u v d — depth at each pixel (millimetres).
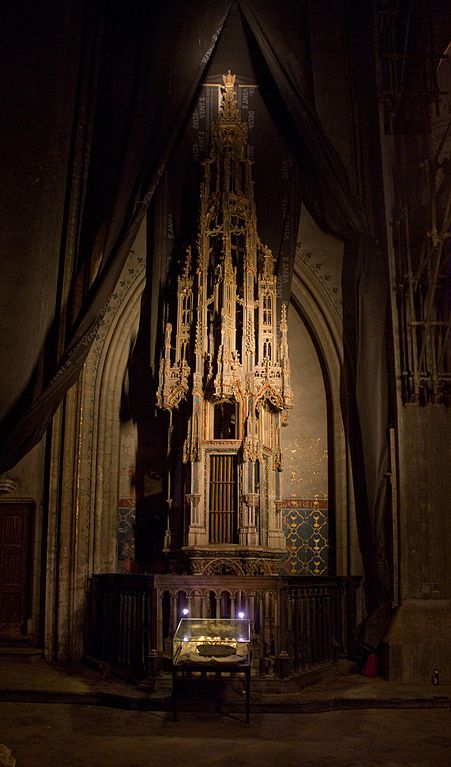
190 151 14805
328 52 14391
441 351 12219
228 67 14969
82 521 13680
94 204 14461
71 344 13078
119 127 14734
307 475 14734
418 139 12844
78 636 13195
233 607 10609
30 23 15297
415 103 12500
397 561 12008
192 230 14453
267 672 10461
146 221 14836
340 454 14031
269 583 10562
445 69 12930
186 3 14203
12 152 14844
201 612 10594
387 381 12797
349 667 11930
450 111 12102
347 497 13789
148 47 14172
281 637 10430
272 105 14859
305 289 14508
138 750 7938
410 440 12156
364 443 12688
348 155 14023
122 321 14500
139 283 14617
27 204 14641
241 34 15031
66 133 14852
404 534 11930
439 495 12000
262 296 13711
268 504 13320
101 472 13969
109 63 15000
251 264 13711
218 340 13344
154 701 9805
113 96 14844
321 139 13539
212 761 7559
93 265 14109
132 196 13734
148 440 15039
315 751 7949
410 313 12273
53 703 10289
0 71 15125
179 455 13375
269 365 13281
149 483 14859
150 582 10750
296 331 15188
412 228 12648
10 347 14055
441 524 11922
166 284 14234
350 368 14055
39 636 13508
